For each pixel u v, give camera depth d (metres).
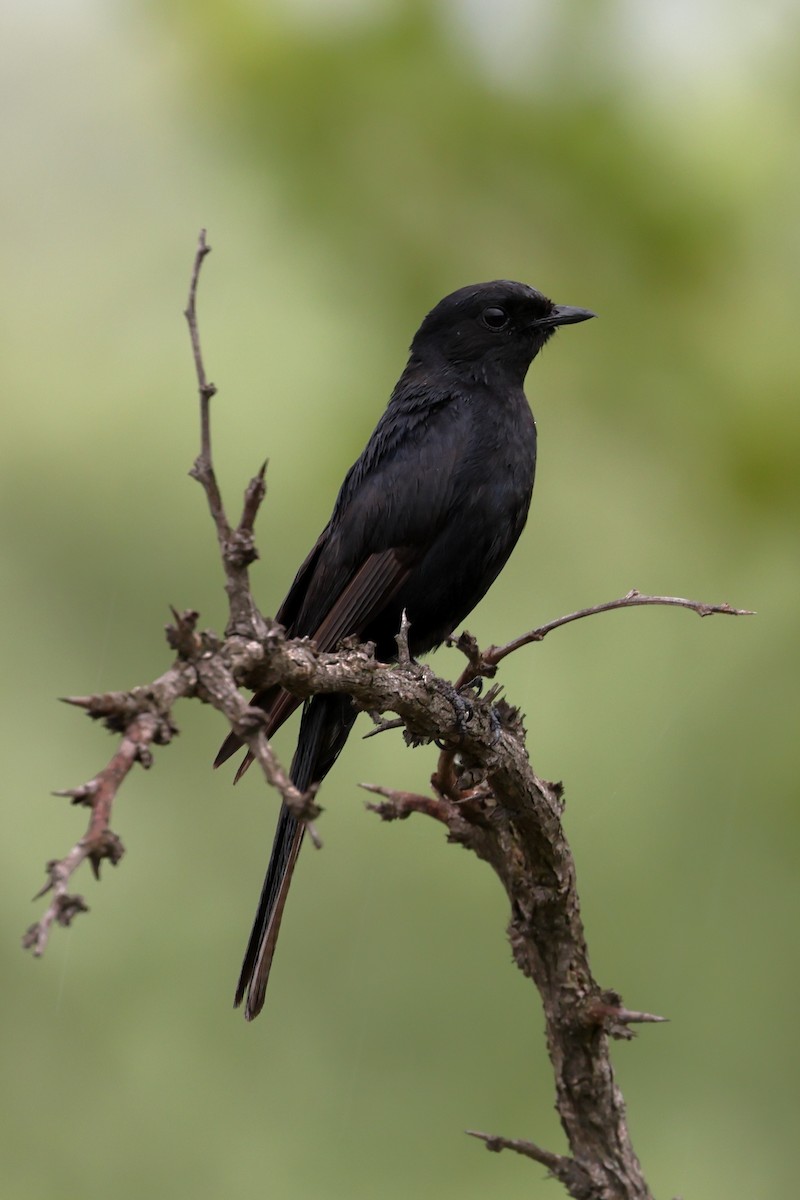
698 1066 12.09
